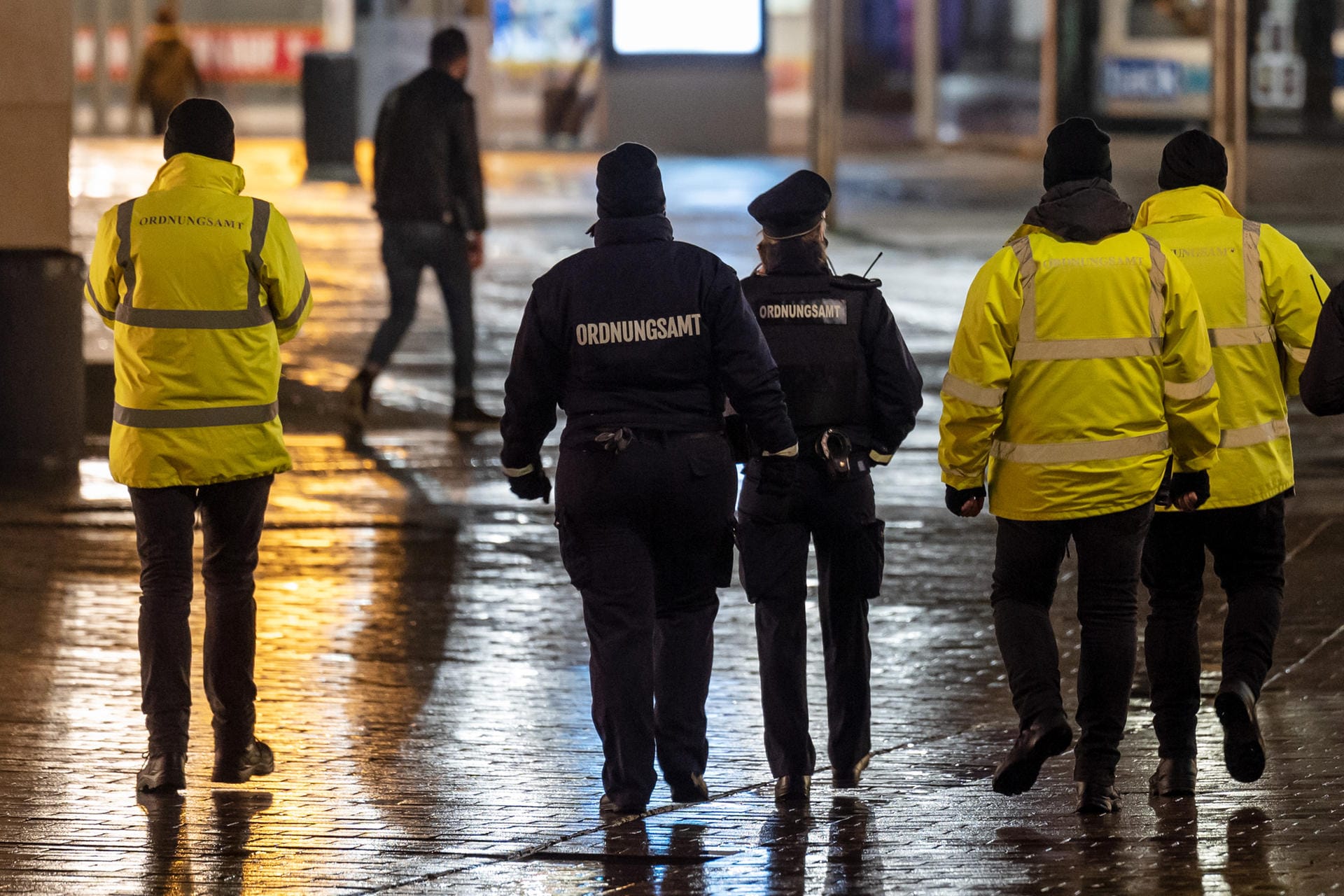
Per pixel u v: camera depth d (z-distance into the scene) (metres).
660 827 16.33
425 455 33.75
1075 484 15.81
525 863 15.41
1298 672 21.20
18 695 20.44
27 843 15.94
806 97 150.50
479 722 19.83
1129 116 92.19
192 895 14.68
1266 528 17.09
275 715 19.97
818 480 16.73
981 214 69.88
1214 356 16.78
